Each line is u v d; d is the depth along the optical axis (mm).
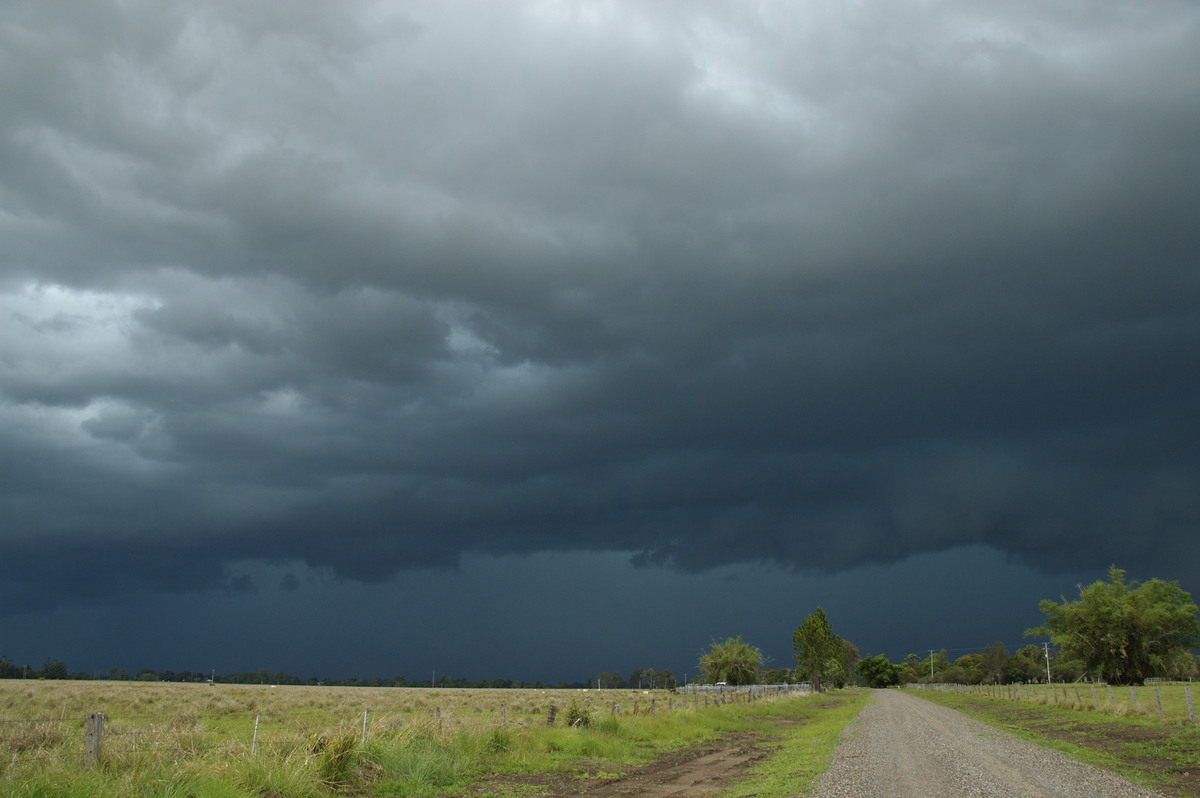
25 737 14320
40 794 11312
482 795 15906
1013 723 37594
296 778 14328
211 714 40062
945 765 20219
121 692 61500
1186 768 19281
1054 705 49250
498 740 21906
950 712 49875
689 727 32906
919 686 183750
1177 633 69438
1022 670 175625
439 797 15539
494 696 86375
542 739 23922
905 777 17844
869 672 188875
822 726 37844
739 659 90750
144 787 12438
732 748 27125
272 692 81750
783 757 23516
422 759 17453
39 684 75312
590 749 23656
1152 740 26000
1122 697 51844
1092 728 31875
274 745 15656
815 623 111875
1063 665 76750
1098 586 73062
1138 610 70875
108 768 13008
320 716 40125
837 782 17172
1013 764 20359
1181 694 53625
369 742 17500
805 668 111312
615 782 18391
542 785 17562
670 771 20578
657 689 131500
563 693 103125
